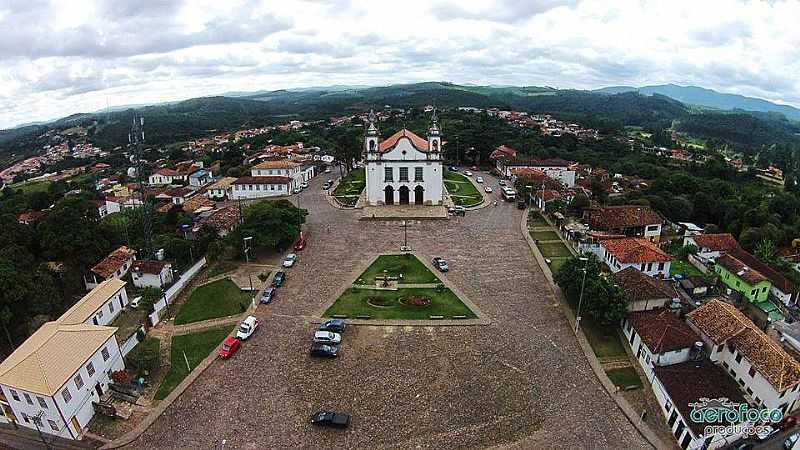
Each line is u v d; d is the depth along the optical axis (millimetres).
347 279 59969
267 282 59438
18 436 36344
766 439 34750
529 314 51031
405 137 90312
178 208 86875
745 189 113750
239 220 77125
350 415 37062
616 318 45094
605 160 153500
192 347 46188
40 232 60188
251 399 39062
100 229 65000
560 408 37656
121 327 50188
